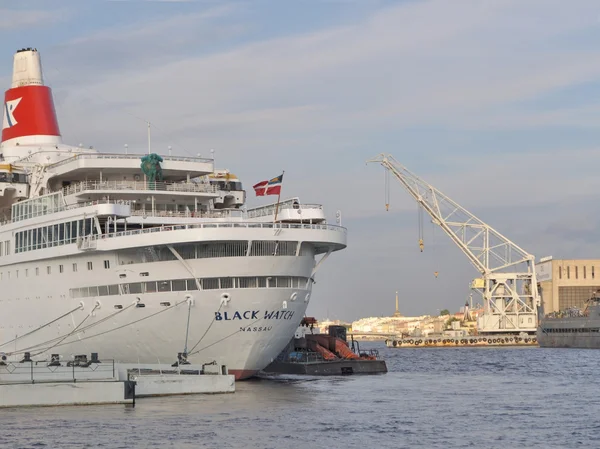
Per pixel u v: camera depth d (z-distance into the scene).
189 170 93.75
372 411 72.25
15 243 94.69
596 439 60.44
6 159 105.62
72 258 88.31
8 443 56.84
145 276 83.25
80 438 58.34
